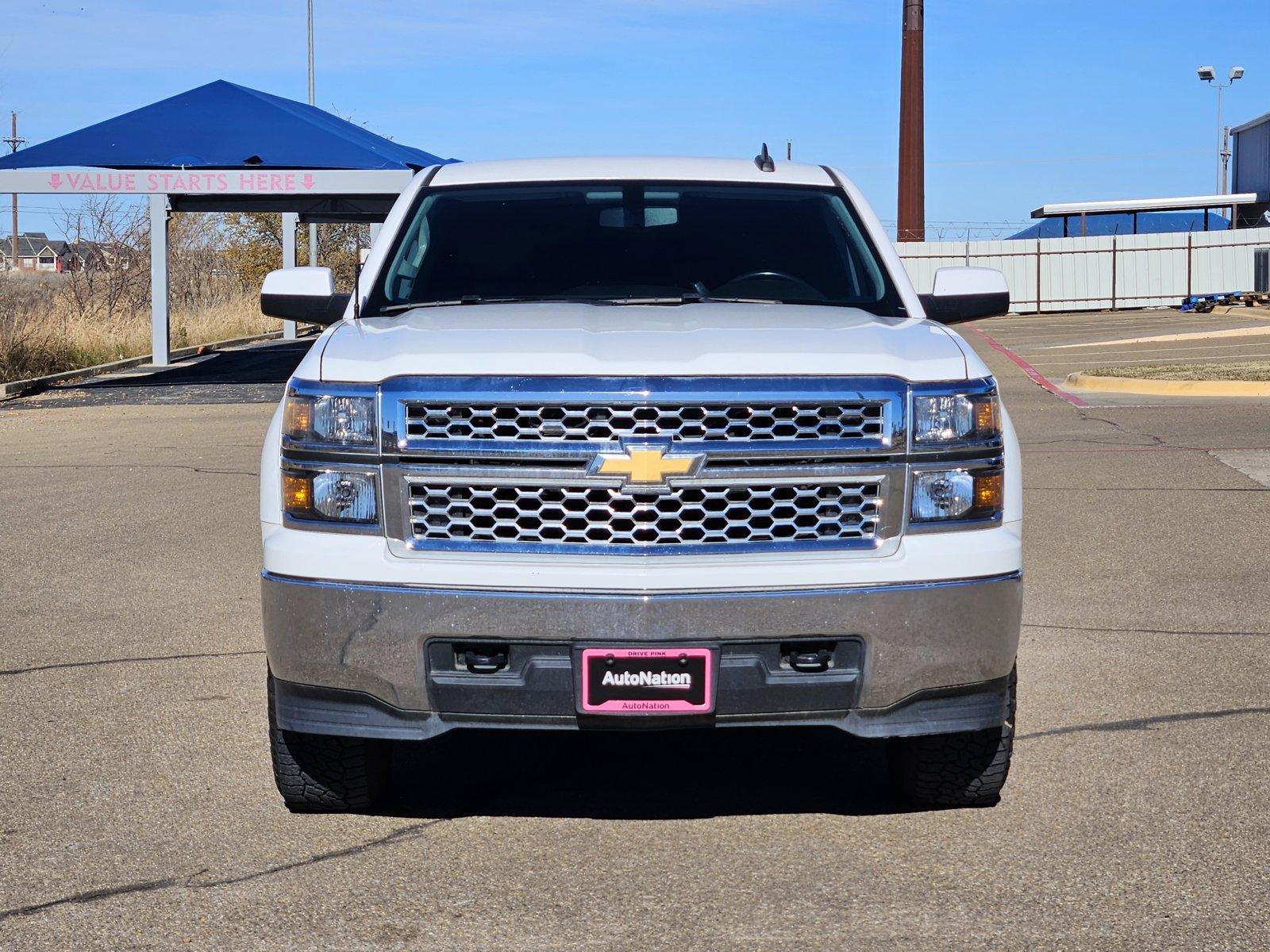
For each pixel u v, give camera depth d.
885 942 3.55
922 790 4.42
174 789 4.75
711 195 5.63
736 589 3.79
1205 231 45.06
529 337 4.10
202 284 39.34
